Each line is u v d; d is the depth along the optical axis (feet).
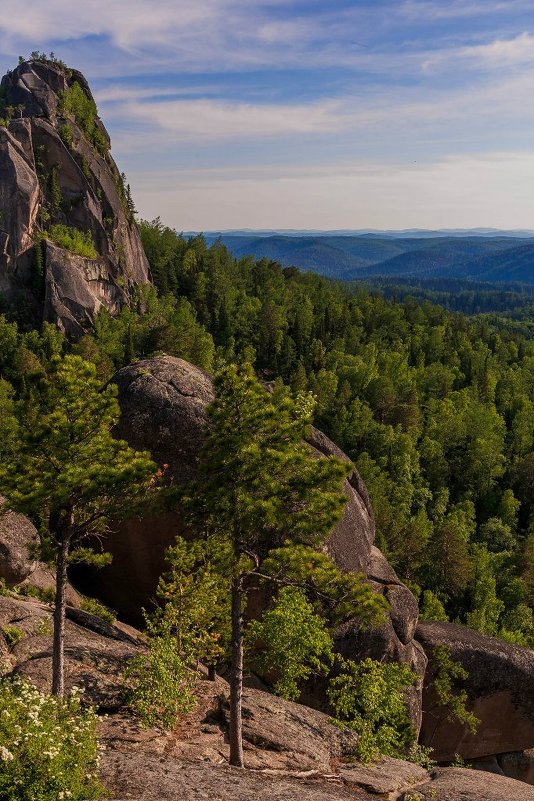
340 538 104.37
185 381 103.04
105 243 431.43
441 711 113.09
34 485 55.98
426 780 67.67
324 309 559.79
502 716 115.85
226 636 78.48
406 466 313.94
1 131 400.06
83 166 434.71
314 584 60.70
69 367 56.80
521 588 244.42
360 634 95.50
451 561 232.94
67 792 36.86
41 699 43.19
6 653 69.21
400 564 231.50
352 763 67.46
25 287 383.86
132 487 59.00
